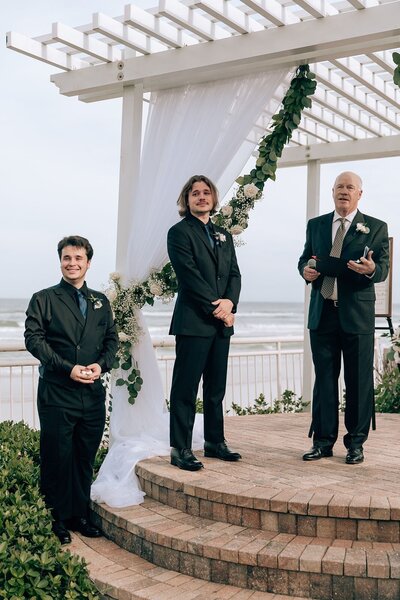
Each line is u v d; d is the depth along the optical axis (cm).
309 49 480
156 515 413
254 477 422
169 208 538
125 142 568
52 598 336
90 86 573
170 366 798
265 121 541
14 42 540
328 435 474
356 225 457
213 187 466
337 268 450
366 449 507
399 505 354
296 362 1762
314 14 462
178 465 454
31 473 459
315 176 804
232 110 535
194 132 543
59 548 365
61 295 428
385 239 462
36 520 385
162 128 559
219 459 476
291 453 494
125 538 412
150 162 554
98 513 445
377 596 326
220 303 453
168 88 562
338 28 462
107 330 447
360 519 356
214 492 395
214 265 463
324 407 470
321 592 334
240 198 550
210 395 477
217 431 479
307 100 535
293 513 369
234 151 532
